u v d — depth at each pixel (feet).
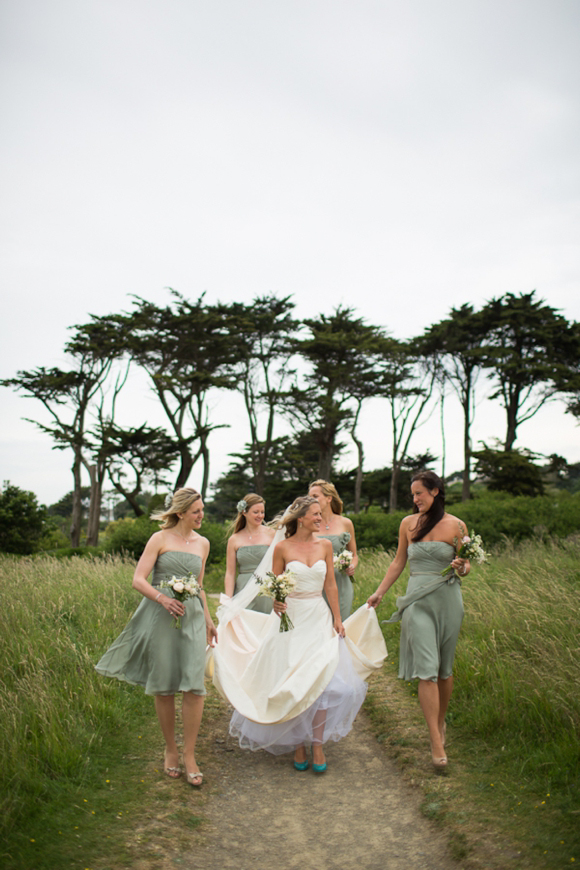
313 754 13.80
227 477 132.26
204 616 13.78
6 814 10.37
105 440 102.42
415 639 13.78
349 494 128.88
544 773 12.34
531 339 121.49
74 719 14.58
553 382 117.91
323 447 121.29
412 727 16.03
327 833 11.14
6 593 24.86
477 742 14.40
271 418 124.06
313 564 14.85
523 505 55.11
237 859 10.25
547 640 17.28
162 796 12.11
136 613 13.56
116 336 108.58
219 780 13.30
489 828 10.67
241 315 116.67
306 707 13.43
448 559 14.25
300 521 15.03
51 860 9.62
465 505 59.82
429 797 12.12
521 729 14.16
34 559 39.55
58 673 17.46
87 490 149.38
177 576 13.35
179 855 10.19
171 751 13.24
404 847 10.59
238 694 14.35
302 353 116.78
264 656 14.55
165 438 105.09
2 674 16.61
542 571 26.53
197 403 114.01
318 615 14.82
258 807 12.13
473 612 21.72
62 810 11.20
